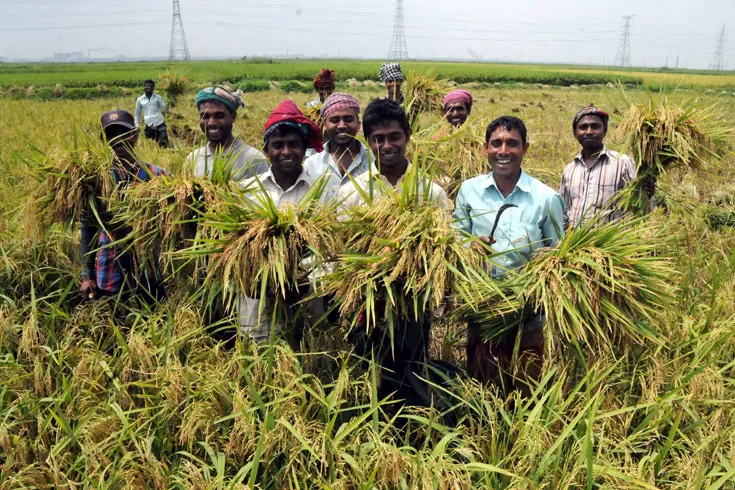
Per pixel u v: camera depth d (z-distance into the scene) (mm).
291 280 3594
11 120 18312
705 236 6820
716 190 8891
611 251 3480
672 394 3250
